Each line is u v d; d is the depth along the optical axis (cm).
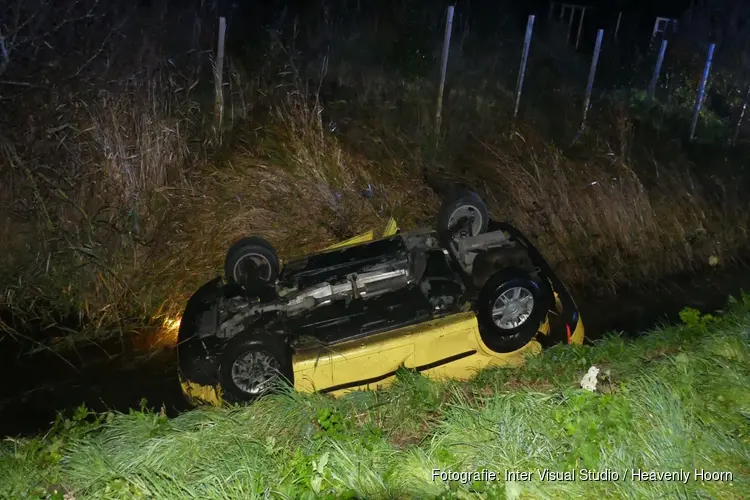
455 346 525
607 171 911
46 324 661
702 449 390
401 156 918
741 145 1098
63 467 408
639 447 384
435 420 449
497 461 380
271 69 1034
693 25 1452
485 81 1100
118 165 751
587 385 412
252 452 401
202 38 1087
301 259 605
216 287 590
